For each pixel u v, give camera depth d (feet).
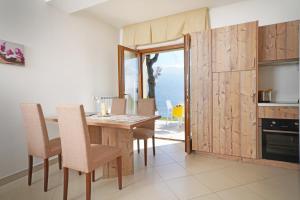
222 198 6.26
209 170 8.47
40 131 6.70
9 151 7.72
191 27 11.62
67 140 5.87
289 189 6.76
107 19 12.89
